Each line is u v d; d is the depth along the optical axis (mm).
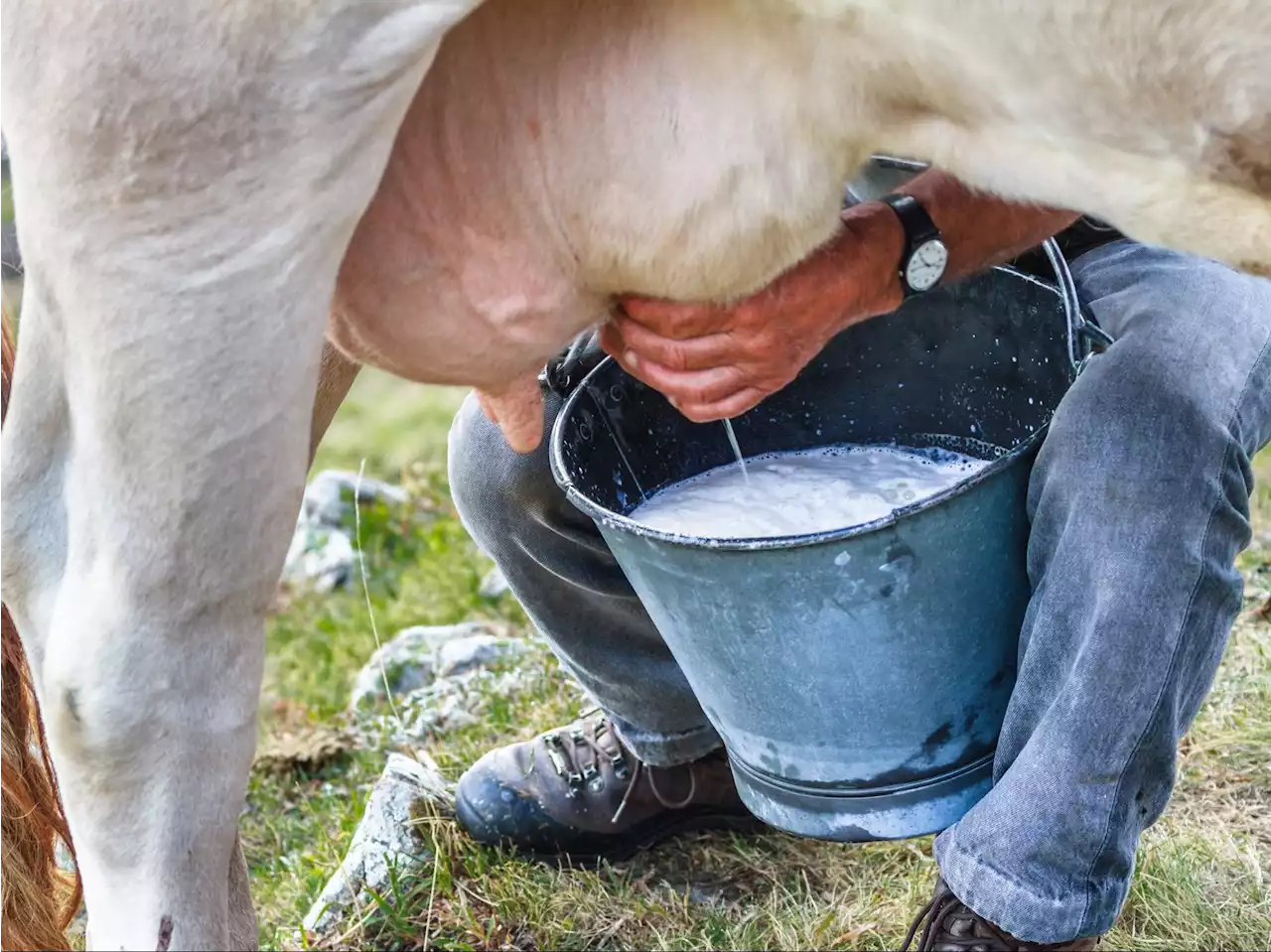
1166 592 1482
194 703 1335
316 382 1298
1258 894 2002
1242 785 2229
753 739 1724
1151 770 1549
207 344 1232
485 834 2271
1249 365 1572
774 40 1294
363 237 1387
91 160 1201
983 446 1916
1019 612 1640
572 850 2281
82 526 1320
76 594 1327
